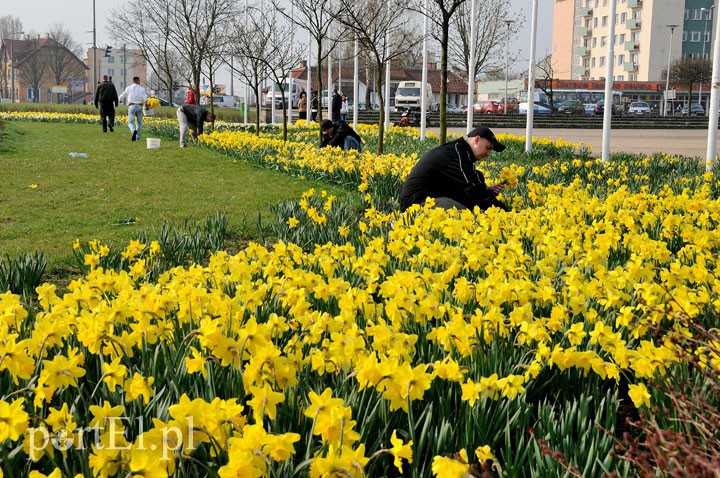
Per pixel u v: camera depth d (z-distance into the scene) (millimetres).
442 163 8656
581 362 3383
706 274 4605
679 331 3746
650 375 3303
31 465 2809
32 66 112438
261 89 39812
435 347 3689
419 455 2848
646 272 4574
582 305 4156
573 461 2791
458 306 4363
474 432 2982
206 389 3172
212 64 34500
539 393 3584
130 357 3639
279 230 8156
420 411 3252
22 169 15109
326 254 5523
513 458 3014
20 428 2490
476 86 91500
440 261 5164
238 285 4434
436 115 50875
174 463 2434
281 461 2605
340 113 34719
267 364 2922
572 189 9102
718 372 3061
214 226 8312
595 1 102312
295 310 3922
